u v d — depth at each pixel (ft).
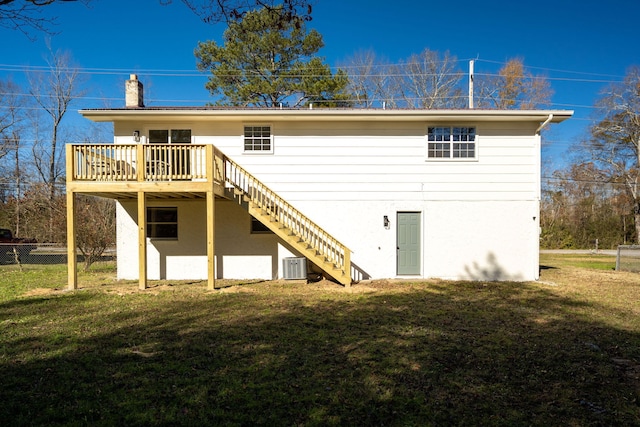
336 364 16.12
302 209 39.63
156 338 19.56
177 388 13.61
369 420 11.59
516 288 35.29
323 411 12.05
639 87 102.78
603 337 20.40
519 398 13.23
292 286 35.76
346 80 83.15
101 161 32.83
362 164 39.81
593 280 40.55
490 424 11.48
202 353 17.34
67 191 32.60
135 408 12.12
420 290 33.94
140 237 32.99
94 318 23.63
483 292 33.19
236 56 72.33
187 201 40.22
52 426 11.05
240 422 11.38
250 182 39.63
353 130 39.81
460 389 13.88
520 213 39.81
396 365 16.08
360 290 33.86
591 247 109.81
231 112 37.40
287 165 39.68
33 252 58.80
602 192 116.98
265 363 16.12
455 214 39.81
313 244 39.24
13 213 91.40
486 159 39.81
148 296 30.66
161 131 39.91
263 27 39.22
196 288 34.37
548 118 37.58
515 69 99.09
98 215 51.98
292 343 18.88
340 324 22.56
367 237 39.73
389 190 39.81
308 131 39.81
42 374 14.83
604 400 13.20
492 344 19.04
